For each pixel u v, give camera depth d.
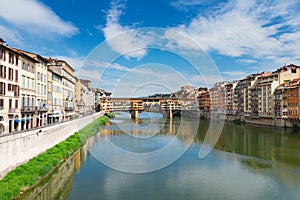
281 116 73.00
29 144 25.83
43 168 24.25
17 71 35.53
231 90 104.00
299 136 55.62
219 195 21.75
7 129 32.44
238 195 21.91
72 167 28.58
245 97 94.12
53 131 34.03
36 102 42.34
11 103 33.88
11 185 19.38
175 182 24.45
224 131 66.38
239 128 73.12
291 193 22.55
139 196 20.97
